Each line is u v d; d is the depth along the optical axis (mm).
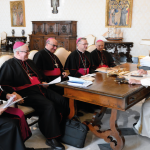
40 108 2416
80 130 2312
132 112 3387
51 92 2824
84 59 3701
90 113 3359
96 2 8711
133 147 2357
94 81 2553
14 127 1972
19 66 2588
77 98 2316
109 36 8664
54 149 2297
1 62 2678
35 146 2357
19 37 10867
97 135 2357
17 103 2434
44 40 9641
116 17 8430
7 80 2445
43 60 3365
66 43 9055
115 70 3150
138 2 7957
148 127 2535
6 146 1971
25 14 10766
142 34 8125
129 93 2037
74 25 9094
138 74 2805
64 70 3959
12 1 10945
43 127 2365
